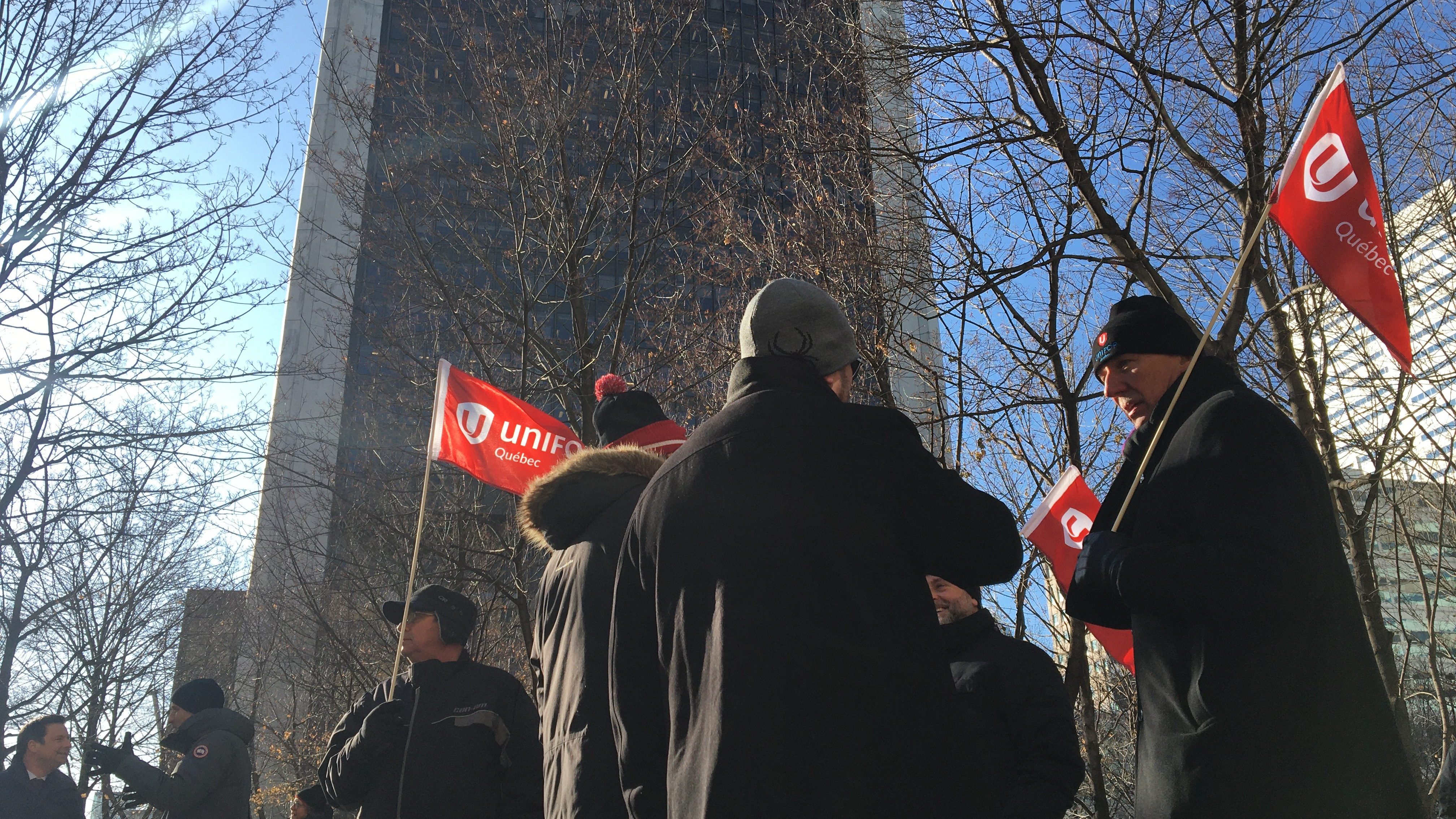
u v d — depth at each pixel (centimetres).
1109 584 229
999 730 360
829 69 920
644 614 212
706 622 188
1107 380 276
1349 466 1049
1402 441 914
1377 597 820
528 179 1114
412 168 1139
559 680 284
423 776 428
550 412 1265
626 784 210
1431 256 976
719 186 1069
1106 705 1037
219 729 578
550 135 1127
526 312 1089
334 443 1398
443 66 1188
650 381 1148
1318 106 310
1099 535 242
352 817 882
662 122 1149
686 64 1141
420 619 467
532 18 1182
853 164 898
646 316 1148
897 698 178
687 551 195
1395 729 216
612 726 217
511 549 1102
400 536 1313
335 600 1733
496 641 1616
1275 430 223
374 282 1370
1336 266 300
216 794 557
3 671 1219
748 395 212
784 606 181
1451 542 1086
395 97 1162
